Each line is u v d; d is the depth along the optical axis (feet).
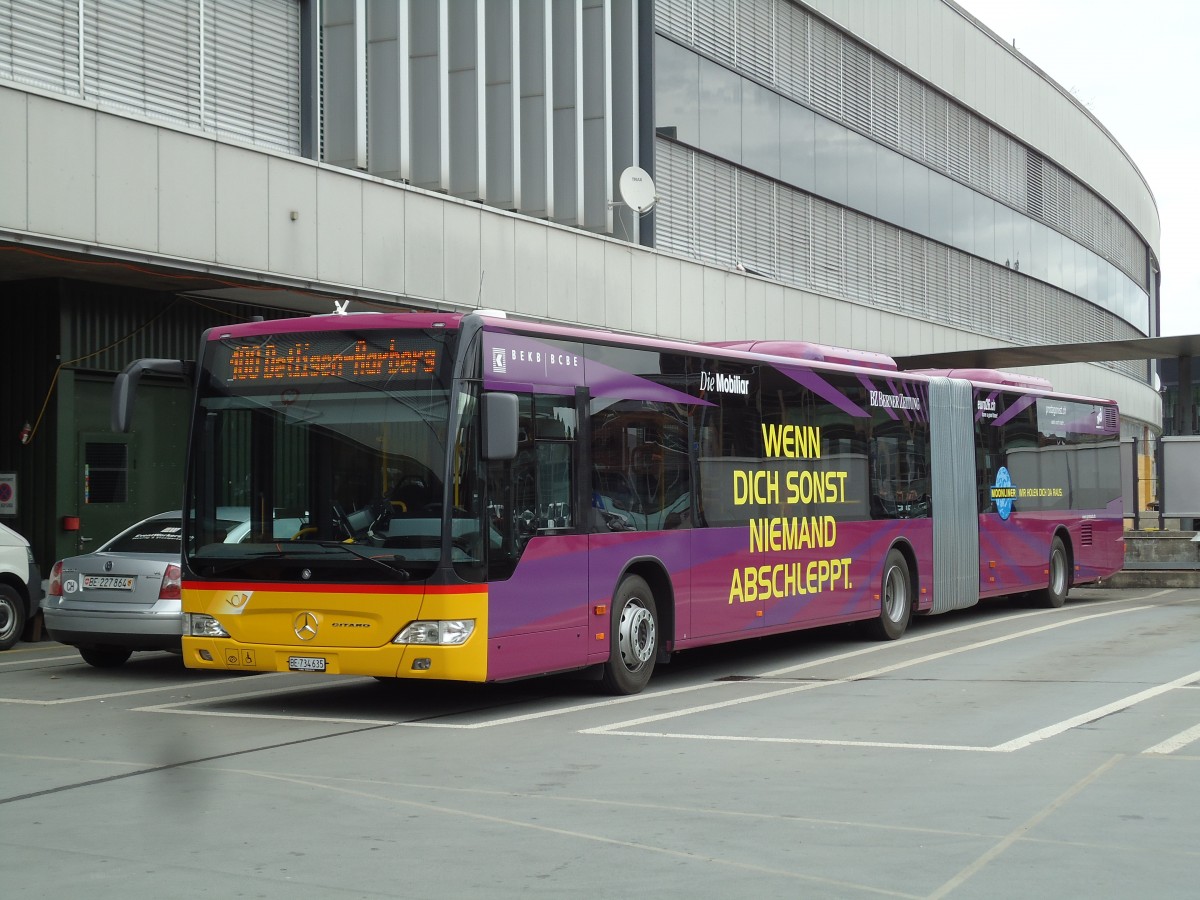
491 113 78.74
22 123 51.62
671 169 92.17
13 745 31.73
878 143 117.39
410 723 34.76
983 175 136.36
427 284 69.46
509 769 28.22
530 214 80.48
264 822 23.59
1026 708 35.24
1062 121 154.92
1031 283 147.23
